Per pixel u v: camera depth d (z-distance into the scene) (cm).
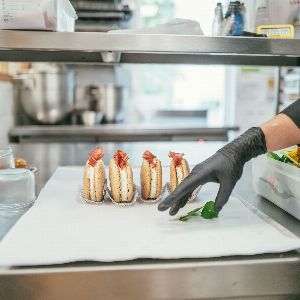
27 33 80
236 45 87
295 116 78
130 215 77
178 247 61
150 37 84
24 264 56
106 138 250
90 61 130
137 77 324
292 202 75
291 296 61
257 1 100
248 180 106
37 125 266
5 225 72
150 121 313
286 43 88
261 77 310
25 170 86
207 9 272
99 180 83
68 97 254
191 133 255
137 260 59
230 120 323
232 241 64
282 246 62
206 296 59
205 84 337
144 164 86
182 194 69
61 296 56
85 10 211
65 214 77
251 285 59
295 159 78
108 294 57
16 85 264
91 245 62
